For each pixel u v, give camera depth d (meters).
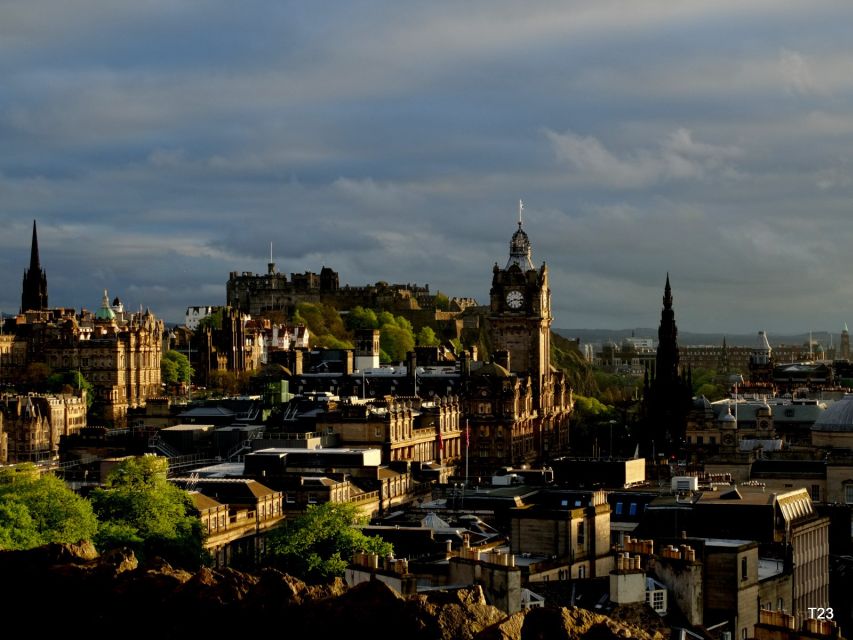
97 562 120.12
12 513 190.12
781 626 127.00
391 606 101.94
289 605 104.94
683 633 141.12
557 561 179.88
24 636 111.44
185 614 106.62
